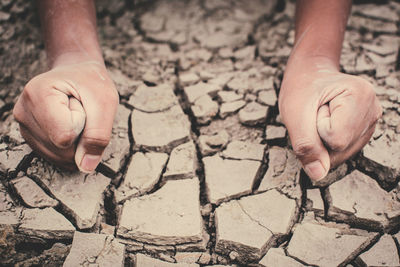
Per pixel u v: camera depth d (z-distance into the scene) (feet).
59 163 1.57
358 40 2.19
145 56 2.18
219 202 1.61
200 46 2.23
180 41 2.25
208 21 2.37
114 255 1.47
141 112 1.86
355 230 1.55
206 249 1.54
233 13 2.41
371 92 1.48
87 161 1.46
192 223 1.54
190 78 2.03
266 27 2.33
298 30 1.73
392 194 1.59
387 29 2.24
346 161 1.69
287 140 1.77
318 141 1.44
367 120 1.49
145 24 2.36
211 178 1.66
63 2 1.66
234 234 1.51
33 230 1.52
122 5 2.47
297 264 1.46
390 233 1.54
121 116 1.84
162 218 1.55
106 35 2.30
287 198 1.60
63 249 1.51
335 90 1.48
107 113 1.48
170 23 2.36
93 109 1.46
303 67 1.63
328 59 1.65
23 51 2.14
